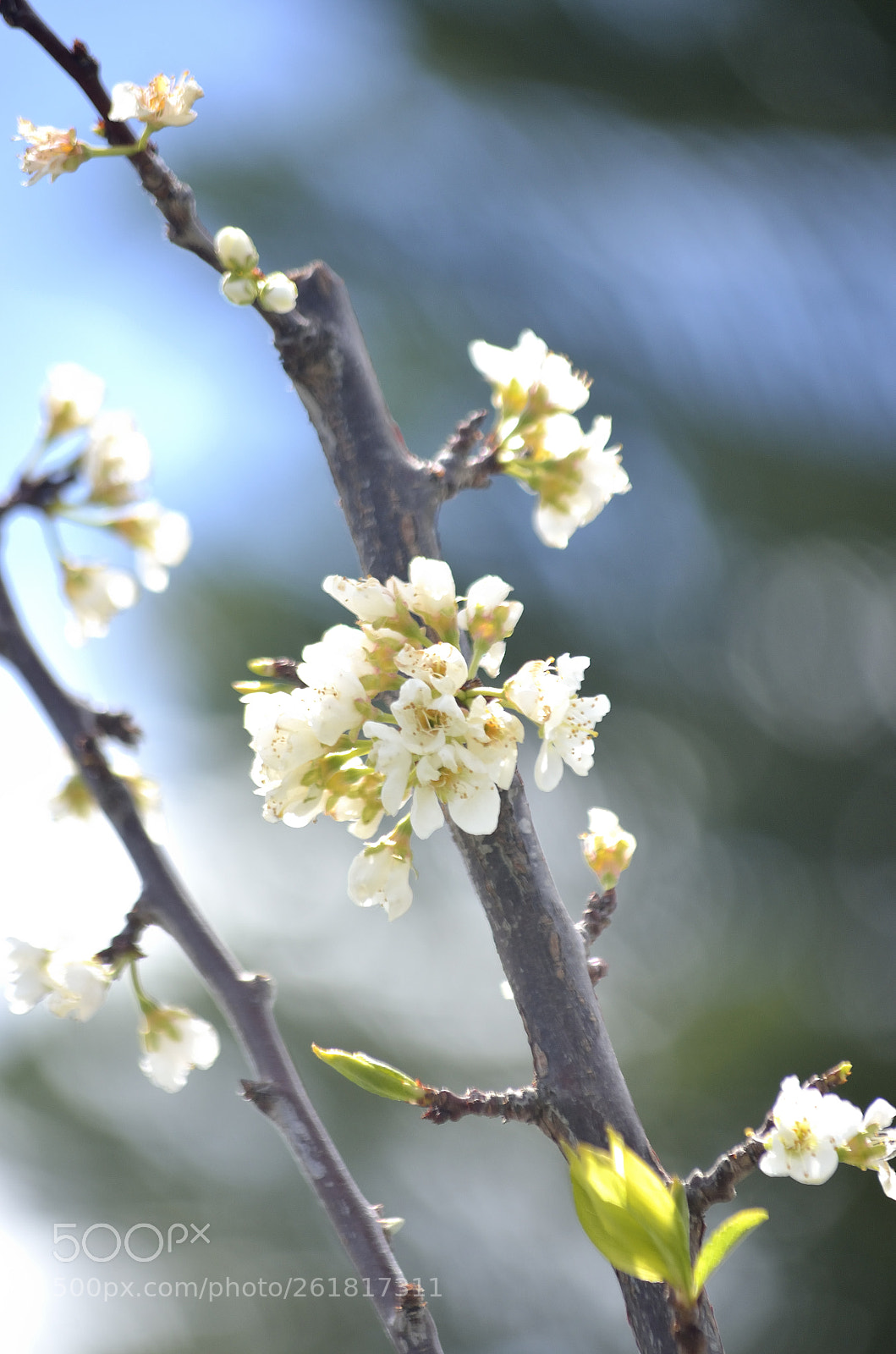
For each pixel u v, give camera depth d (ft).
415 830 3.85
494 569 9.71
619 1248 3.77
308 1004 9.23
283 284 3.95
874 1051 8.96
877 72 9.91
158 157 3.95
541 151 10.07
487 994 9.49
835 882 9.73
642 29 10.04
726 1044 8.95
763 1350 9.02
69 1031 9.18
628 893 9.67
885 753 9.91
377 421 3.99
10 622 3.97
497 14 10.17
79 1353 7.55
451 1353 9.09
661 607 9.87
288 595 9.57
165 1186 8.89
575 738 3.91
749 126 10.00
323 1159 3.86
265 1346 8.42
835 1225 9.09
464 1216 9.37
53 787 4.11
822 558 9.95
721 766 9.91
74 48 3.94
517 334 9.79
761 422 9.48
